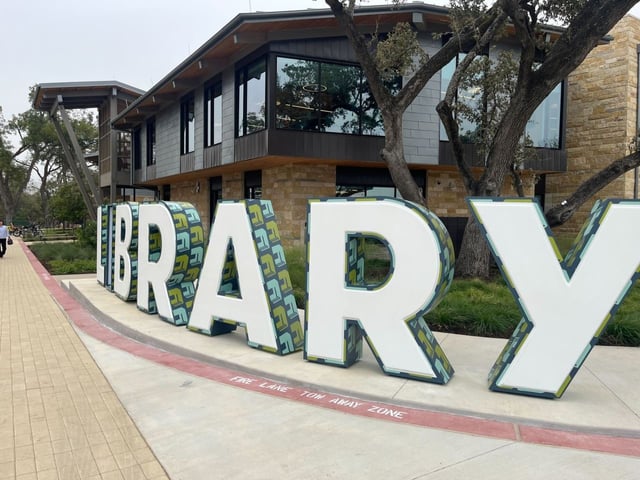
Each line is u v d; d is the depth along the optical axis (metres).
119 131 28.28
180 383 4.89
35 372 5.24
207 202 21.77
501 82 11.76
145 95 20.55
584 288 4.17
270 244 5.93
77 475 3.13
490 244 4.49
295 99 14.16
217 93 17.58
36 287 11.60
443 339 6.48
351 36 9.88
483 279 9.89
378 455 3.38
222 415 4.09
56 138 51.16
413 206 4.62
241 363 5.32
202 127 18.36
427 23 14.20
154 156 24.72
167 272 7.15
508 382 4.43
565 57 8.62
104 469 3.21
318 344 5.28
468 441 3.59
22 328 7.30
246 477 3.10
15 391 4.66
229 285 6.57
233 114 15.90
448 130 10.13
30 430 3.80
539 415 3.95
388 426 3.86
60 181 65.44
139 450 3.47
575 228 18.20
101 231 11.11
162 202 7.31
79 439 3.65
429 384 4.68
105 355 5.92
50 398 4.48
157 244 7.90
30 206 77.31
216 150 17.12
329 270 5.18
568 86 18.11
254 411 4.17
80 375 5.14
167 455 3.40
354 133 14.79
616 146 16.73
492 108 12.24
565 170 17.25
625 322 6.45
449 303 7.64
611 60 16.86
